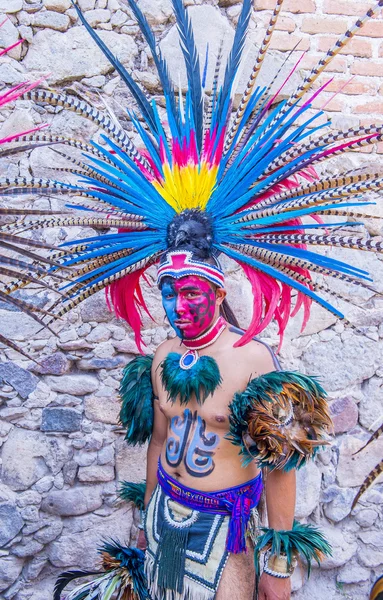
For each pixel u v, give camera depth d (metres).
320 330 2.88
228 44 2.81
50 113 2.76
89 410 2.77
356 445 2.89
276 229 1.98
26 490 2.73
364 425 2.91
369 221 2.88
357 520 2.91
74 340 2.75
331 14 2.89
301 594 2.87
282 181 2.11
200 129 2.19
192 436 2.01
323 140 1.87
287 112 2.01
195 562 1.96
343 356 2.88
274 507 2.00
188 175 2.08
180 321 1.98
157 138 2.26
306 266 1.94
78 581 2.77
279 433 1.86
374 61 2.93
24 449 2.72
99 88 2.79
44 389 2.74
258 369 1.99
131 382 2.23
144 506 2.30
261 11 2.86
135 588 2.09
